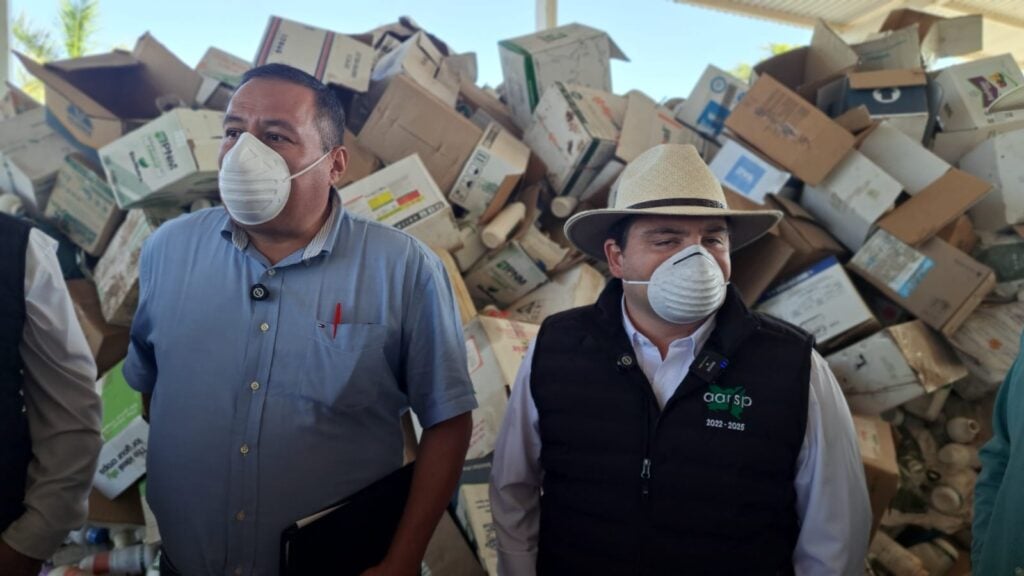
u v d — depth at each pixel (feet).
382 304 3.56
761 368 3.48
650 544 3.45
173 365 3.50
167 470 3.49
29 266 3.23
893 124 8.36
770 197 7.90
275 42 8.18
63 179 7.49
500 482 4.00
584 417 3.63
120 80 8.37
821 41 9.46
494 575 5.22
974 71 8.89
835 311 6.97
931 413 7.27
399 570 3.40
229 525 3.38
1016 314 6.97
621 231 3.81
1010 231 7.68
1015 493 3.32
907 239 7.06
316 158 3.48
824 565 3.38
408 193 6.89
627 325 3.81
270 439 3.38
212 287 3.53
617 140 8.65
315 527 3.18
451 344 3.73
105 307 6.86
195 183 6.43
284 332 3.45
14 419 3.15
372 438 3.64
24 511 3.26
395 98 7.84
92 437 3.45
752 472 3.39
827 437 3.43
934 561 6.77
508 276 7.88
